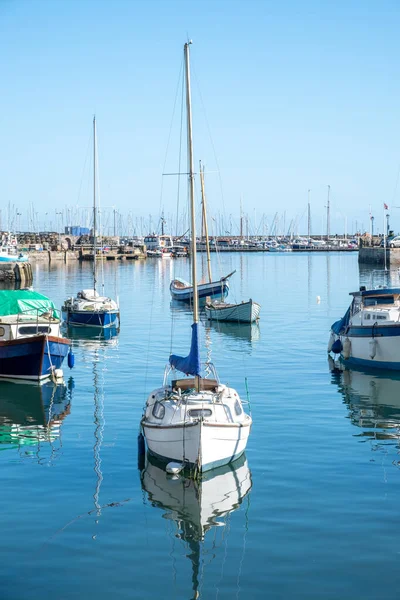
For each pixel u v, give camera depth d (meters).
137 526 16.48
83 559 14.88
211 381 22.27
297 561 14.70
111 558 14.95
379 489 18.52
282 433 23.61
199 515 17.02
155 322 56.00
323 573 14.21
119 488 18.81
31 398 29.38
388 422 24.98
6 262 98.56
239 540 15.70
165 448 20.09
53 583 13.94
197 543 15.57
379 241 149.12
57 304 67.38
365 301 37.38
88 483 19.22
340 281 96.75
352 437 23.12
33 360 32.22
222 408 20.55
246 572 14.32
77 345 44.19
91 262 155.00
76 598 13.39
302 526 16.33
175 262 156.38
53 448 22.41
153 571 14.40
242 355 39.53
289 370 34.88
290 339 45.66
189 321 56.38
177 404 20.58
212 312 55.50
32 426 25.08
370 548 15.23
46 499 18.11
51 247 167.00
